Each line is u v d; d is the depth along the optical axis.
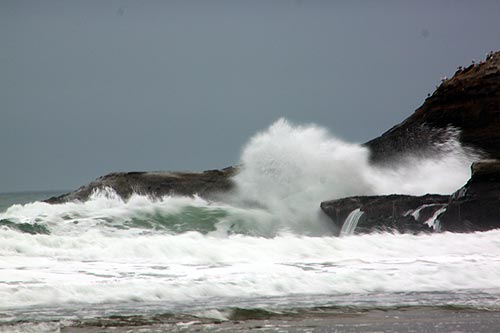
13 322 47.69
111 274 62.94
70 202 109.62
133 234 90.62
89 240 75.88
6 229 86.50
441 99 125.12
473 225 89.56
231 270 65.50
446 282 62.47
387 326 47.66
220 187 115.69
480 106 119.69
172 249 73.38
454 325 47.97
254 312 51.12
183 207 101.06
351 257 73.94
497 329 46.94
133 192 113.12
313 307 52.91
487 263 69.62
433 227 91.88
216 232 98.06
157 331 46.28
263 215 104.06
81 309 51.88
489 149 116.19
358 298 56.41
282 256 73.94
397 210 96.06
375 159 122.19
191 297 56.28
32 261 68.38
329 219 104.31
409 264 69.25
